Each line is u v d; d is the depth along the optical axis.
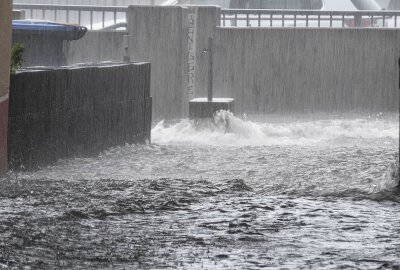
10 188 19.64
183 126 37.34
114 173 24.80
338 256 12.45
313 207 17.02
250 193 19.11
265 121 42.75
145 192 18.95
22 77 24.80
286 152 28.95
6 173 23.42
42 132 26.02
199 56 44.53
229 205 17.19
